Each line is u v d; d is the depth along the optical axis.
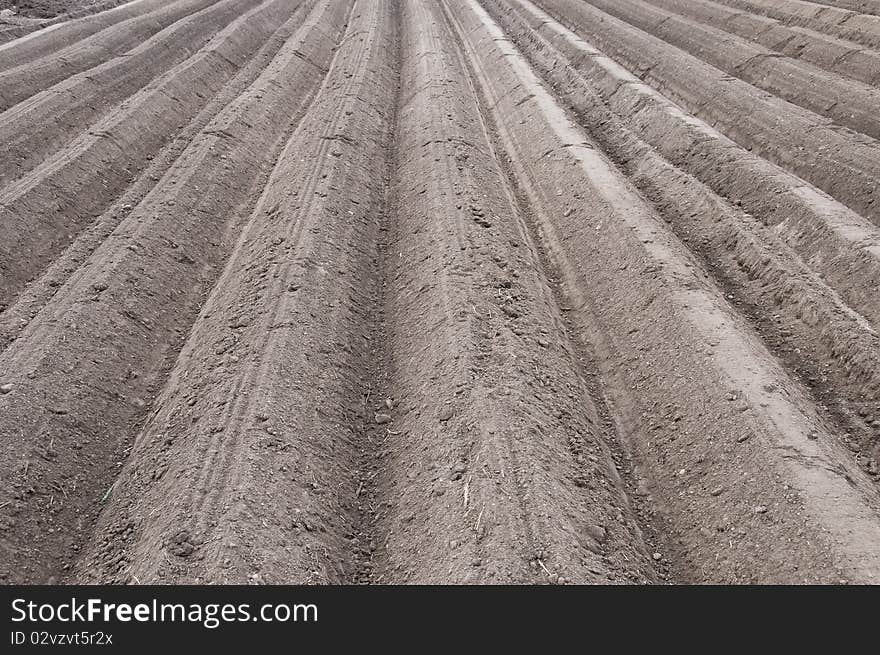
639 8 20.56
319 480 5.69
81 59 16.22
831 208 8.66
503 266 8.23
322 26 19.91
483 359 6.57
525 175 11.27
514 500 5.16
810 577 4.66
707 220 9.29
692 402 6.26
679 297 7.25
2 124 11.74
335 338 7.27
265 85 14.16
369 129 12.57
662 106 12.26
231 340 7.05
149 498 5.54
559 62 16.19
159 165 11.20
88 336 7.12
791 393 6.24
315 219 9.02
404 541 5.27
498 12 23.00
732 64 15.27
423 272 8.23
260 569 4.80
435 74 14.88
